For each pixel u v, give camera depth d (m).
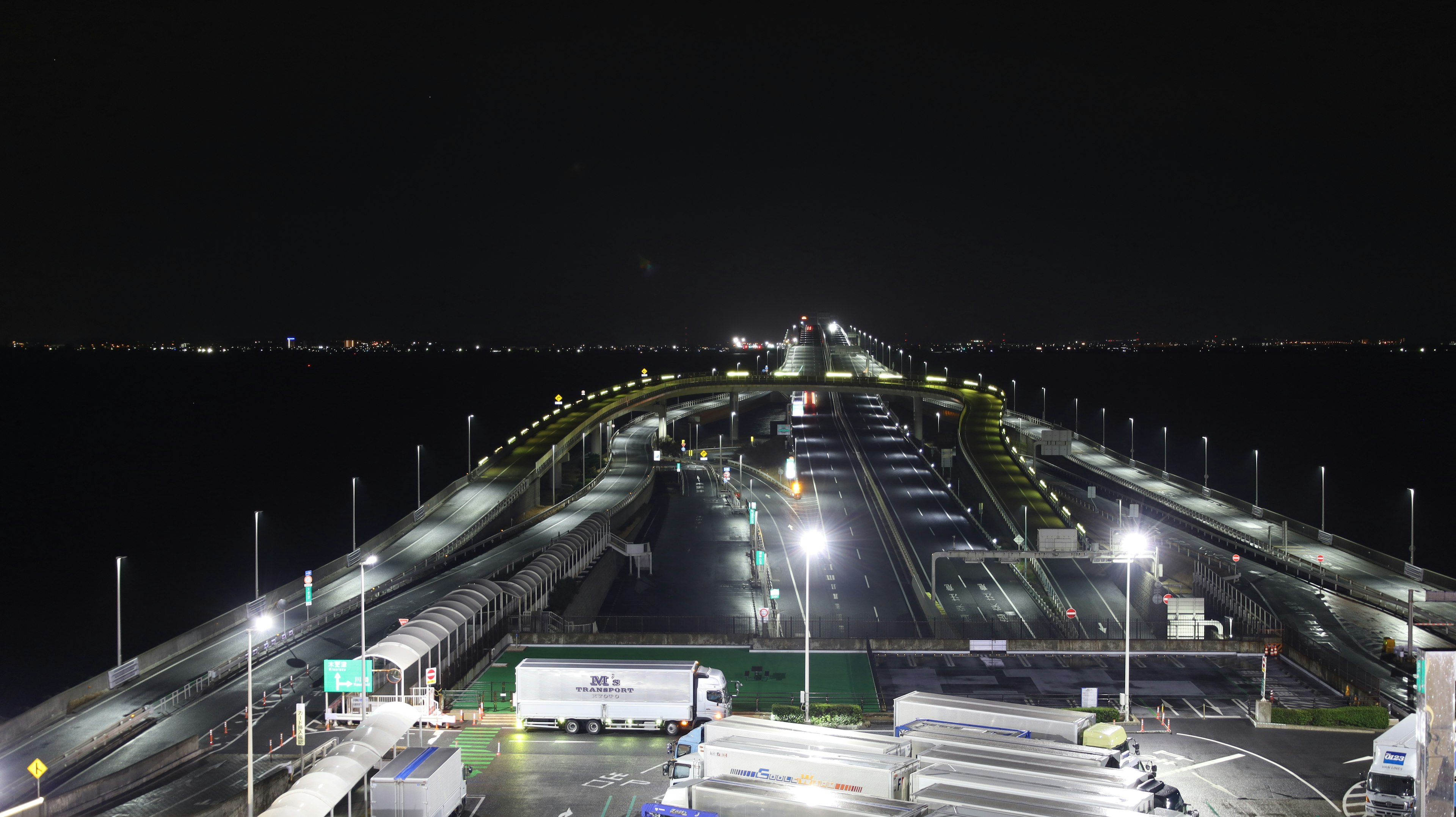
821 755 46.84
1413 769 50.56
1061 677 79.94
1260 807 53.22
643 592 133.75
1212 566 126.94
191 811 50.50
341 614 101.88
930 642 86.69
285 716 72.44
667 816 42.12
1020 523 144.38
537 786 56.66
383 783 48.38
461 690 75.06
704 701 65.06
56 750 68.06
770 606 116.62
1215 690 76.56
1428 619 105.81
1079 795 41.62
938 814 39.09
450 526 147.50
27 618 148.25
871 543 155.88
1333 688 76.94
